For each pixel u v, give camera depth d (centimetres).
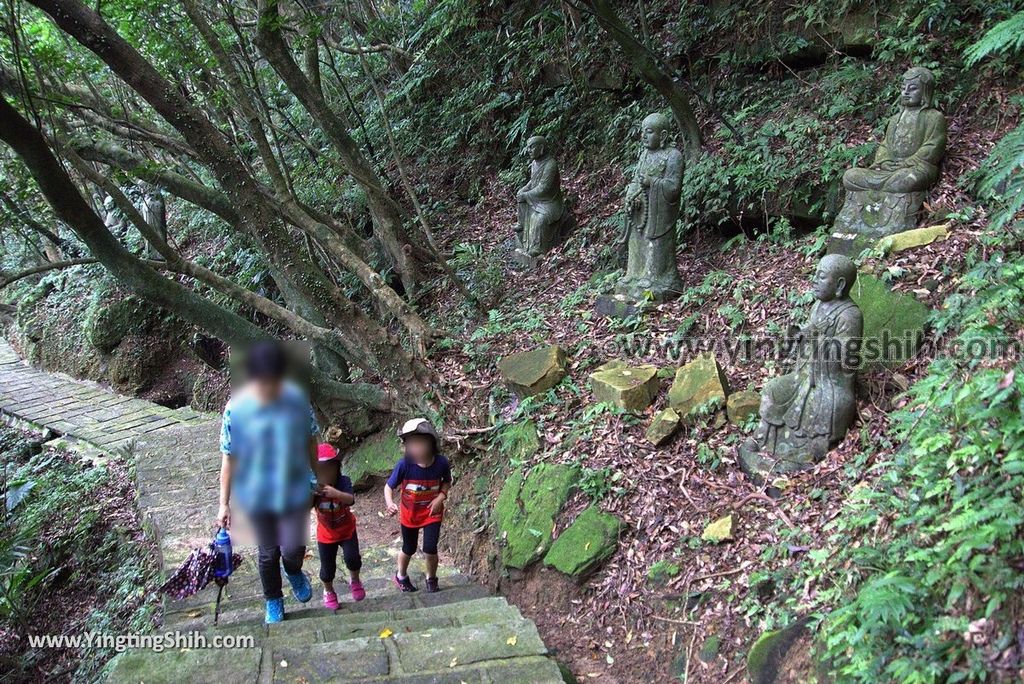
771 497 440
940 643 276
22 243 1193
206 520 634
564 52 979
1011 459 295
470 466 641
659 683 387
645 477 498
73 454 992
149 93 558
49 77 706
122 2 670
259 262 1136
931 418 371
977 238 511
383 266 973
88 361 1325
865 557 343
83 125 905
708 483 471
